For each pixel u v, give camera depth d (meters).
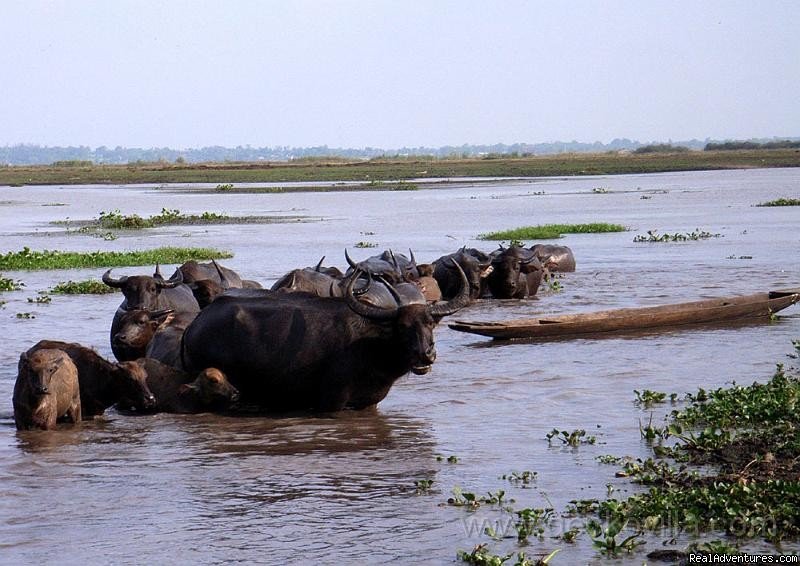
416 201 117.00
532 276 41.72
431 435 20.56
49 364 20.80
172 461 18.97
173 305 28.44
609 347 29.34
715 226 73.69
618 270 48.50
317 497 16.80
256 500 16.69
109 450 19.78
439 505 16.30
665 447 18.72
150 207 114.62
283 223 85.50
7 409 23.12
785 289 35.81
